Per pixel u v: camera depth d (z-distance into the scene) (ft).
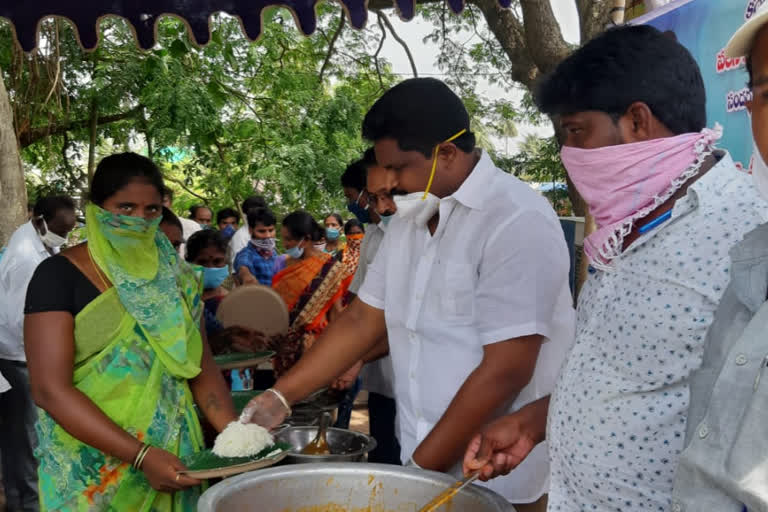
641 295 3.67
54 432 6.44
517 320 5.26
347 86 37.99
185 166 39.52
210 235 12.67
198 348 7.11
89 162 34.30
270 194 38.68
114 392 6.39
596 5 14.53
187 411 6.82
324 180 35.91
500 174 5.81
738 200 3.55
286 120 36.73
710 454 2.60
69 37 30.55
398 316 6.20
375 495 4.96
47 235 12.78
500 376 5.26
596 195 3.97
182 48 25.89
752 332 2.59
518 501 5.89
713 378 2.83
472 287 5.64
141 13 11.20
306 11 11.02
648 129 3.79
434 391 5.89
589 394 3.88
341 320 6.68
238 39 33.47
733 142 6.90
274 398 6.40
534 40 15.92
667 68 3.77
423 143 5.50
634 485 3.73
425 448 5.36
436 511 4.71
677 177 3.75
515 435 4.85
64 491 6.37
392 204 6.38
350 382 9.14
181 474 5.90
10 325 12.25
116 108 33.40
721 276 3.40
